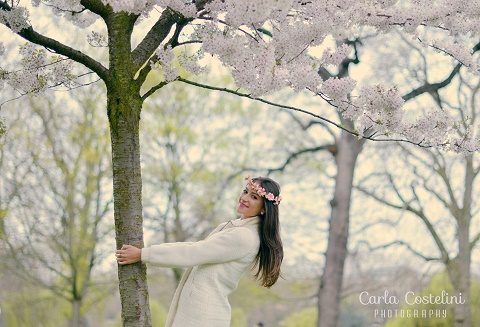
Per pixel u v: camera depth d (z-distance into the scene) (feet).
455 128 17.89
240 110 59.72
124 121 14.98
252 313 78.07
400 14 16.21
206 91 59.11
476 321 64.44
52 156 54.85
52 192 55.98
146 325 14.79
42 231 55.83
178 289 15.62
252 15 13.01
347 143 59.88
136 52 15.35
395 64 57.47
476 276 65.16
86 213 56.24
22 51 16.20
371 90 16.58
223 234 15.37
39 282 56.70
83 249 55.77
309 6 14.99
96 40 16.34
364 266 63.21
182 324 15.08
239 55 14.29
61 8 17.57
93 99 55.11
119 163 14.96
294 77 15.43
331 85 16.15
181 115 59.11
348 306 67.10
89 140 55.52
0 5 15.15
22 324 63.46
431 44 18.98
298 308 74.54
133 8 13.41
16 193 54.80
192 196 60.18
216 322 15.10
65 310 63.62
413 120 17.74
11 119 52.90
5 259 55.93
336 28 15.49
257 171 61.31
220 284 15.30
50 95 52.85
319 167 62.34
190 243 15.08
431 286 62.59
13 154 54.39
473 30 16.80
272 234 16.03
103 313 66.59
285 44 15.17
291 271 62.64
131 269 14.76
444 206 61.41
